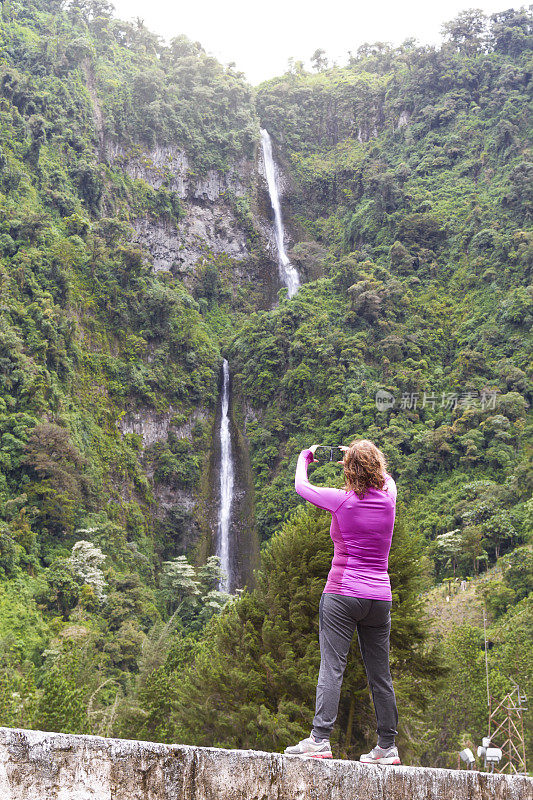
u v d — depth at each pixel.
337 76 141.50
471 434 75.31
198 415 89.44
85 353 79.88
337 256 111.94
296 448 83.81
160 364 87.00
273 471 85.31
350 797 3.21
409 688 18.56
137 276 88.50
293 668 17.53
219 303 104.81
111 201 98.50
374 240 106.94
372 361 88.06
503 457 73.06
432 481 76.44
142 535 77.06
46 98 94.75
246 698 18.98
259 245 111.56
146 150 105.88
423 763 32.00
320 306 95.31
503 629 48.09
